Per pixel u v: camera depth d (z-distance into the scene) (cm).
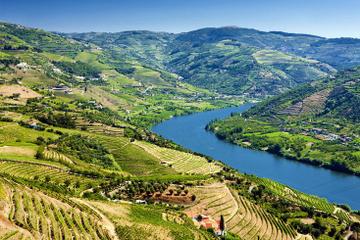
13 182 19700
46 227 15762
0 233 13612
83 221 17762
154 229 19362
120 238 17612
